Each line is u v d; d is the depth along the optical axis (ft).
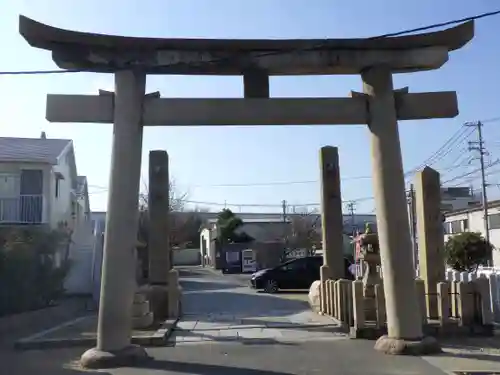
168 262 55.36
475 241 88.94
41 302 62.13
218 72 37.22
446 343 39.24
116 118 35.29
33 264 60.08
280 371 31.12
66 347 40.73
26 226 80.43
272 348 38.45
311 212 240.73
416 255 102.89
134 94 35.42
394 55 37.29
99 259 74.13
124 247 34.12
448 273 58.08
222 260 169.78
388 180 36.55
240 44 36.06
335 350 37.24
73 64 35.35
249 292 90.48
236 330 46.78
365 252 47.91
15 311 54.60
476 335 41.93
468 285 42.96
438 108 38.04
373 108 37.27
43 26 33.86
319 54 36.76
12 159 85.40
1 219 83.56
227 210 195.11
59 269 66.28
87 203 132.46
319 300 58.13
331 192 59.93
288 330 46.39
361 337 41.78
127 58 35.42
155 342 40.19
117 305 33.60
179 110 35.96
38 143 96.89
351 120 37.45
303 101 37.04
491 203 147.33
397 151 36.94
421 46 37.35
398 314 35.86
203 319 53.88
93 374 30.99
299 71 37.76
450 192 234.17
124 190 34.53
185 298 77.82
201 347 39.22
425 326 41.93
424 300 43.01
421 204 48.75
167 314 53.62
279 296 81.46
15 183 85.81
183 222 230.89
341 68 37.42
